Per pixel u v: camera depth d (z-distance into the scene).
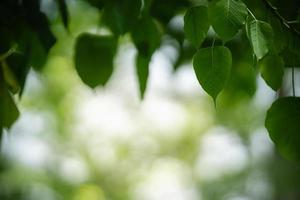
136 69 2.24
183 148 16.86
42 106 10.03
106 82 2.18
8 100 1.99
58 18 2.77
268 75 1.69
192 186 16.84
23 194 9.28
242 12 1.57
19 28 2.03
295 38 1.68
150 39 2.12
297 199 8.12
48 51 2.08
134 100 14.65
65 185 10.43
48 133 10.74
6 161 9.07
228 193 12.30
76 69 2.17
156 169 17.16
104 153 14.59
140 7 1.97
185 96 15.10
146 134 16.61
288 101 1.64
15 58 2.04
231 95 2.84
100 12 2.28
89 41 2.16
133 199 16.62
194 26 1.67
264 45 1.56
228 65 1.56
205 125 15.71
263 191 9.82
